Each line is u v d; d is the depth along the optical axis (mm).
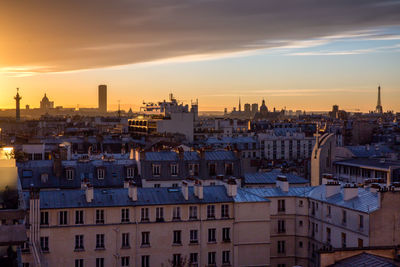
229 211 120688
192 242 117750
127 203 114500
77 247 110812
